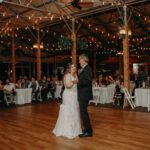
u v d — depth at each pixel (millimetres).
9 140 4371
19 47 16484
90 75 4305
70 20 10930
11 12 10297
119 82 9141
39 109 8125
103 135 4512
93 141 4148
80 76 4316
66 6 9617
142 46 15188
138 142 4035
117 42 15172
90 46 16562
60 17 10383
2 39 15547
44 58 17859
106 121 5789
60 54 17500
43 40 15797
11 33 13859
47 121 6000
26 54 16938
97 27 12664
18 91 9594
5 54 15930
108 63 18984
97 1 8898
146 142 4027
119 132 4711
